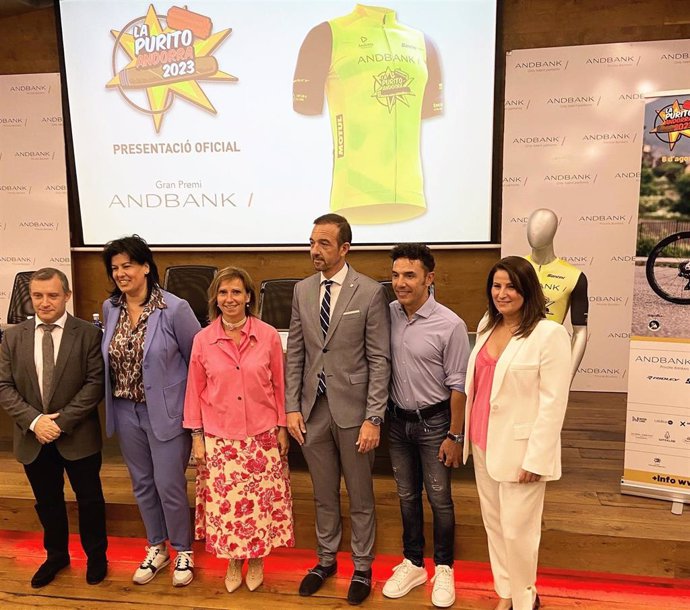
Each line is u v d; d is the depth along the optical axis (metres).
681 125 2.32
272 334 2.13
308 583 2.20
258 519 2.10
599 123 3.95
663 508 2.38
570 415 3.56
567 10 3.94
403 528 2.22
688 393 2.37
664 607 2.11
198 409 2.13
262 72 4.22
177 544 2.27
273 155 4.32
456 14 3.99
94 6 4.28
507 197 4.12
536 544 1.87
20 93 4.50
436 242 4.27
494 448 1.83
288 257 4.46
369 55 4.11
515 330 1.84
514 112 4.04
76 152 4.50
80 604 2.18
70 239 4.62
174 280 3.64
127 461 2.24
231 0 4.15
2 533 2.71
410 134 4.16
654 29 3.88
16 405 2.12
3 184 4.61
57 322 2.17
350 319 1.99
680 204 2.36
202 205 4.44
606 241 4.05
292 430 2.10
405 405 2.04
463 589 2.23
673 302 2.38
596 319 4.12
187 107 4.34
